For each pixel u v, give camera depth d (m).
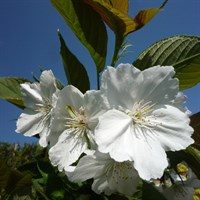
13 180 0.13
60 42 0.12
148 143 0.11
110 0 0.13
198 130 0.13
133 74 0.11
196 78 0.12
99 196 0.11
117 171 0.11
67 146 0.11
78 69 0.12
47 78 0.12
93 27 0.13
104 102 0.11
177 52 0.12
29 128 0.13
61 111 0.11
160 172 0.10
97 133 0.10
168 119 0.11
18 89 0.13
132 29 0.13
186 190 0.14
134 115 0.11
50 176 0.11
